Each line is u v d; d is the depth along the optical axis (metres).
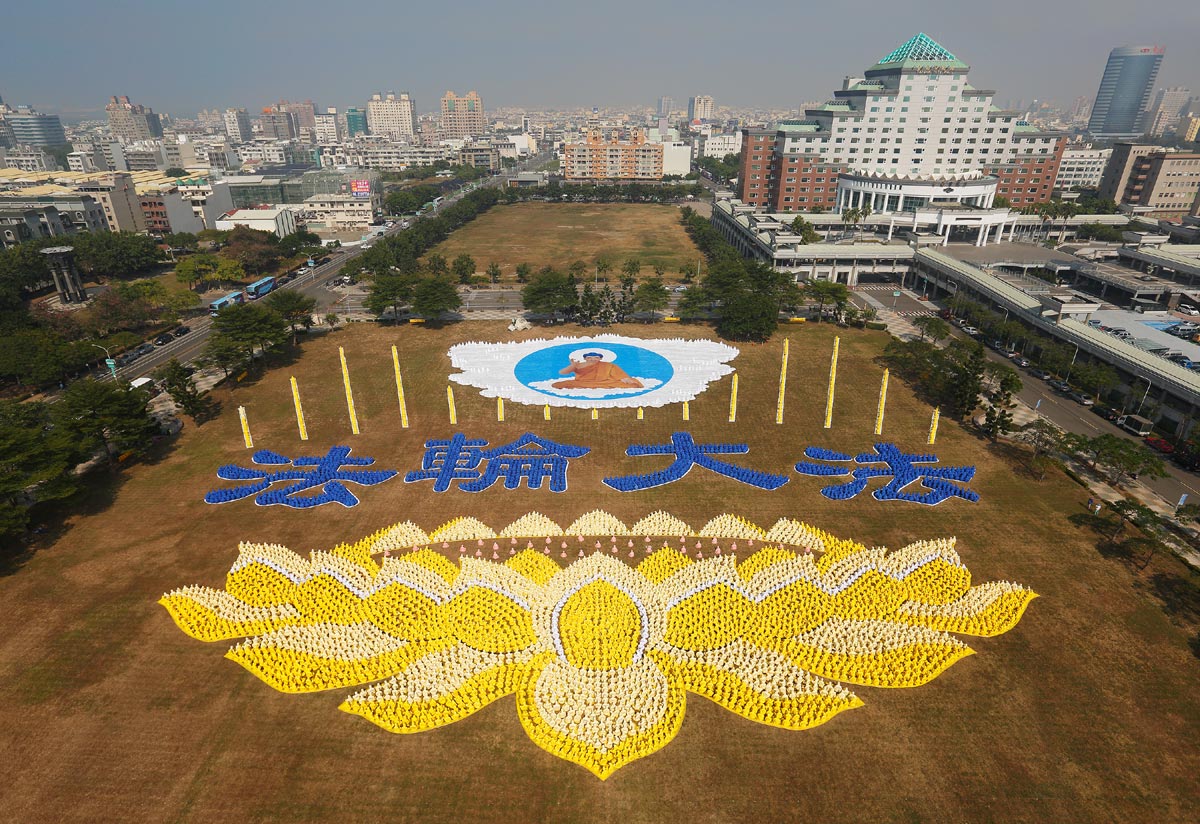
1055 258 186.38
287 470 91.19
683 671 58.53
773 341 141.50
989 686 56.81
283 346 135.62
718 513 81.62
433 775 49.72
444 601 66.25
